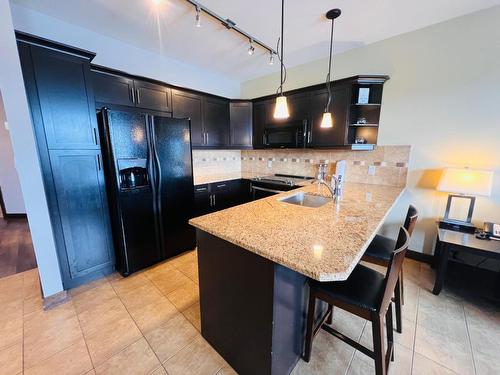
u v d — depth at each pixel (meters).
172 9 1.90
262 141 3.47
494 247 1.71
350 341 1.21
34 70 1.62
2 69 1.45
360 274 1.25
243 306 1.14
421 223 2.44
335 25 2.13
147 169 2.21
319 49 2.65
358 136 2.75
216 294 1.31
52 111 1.73
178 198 2.53
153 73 2.80
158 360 1.34
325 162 3.15
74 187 1.90
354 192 2.26
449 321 1.62
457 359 1.33
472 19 1.97
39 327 1.56
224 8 1.87
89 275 2.10
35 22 1.95
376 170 2.67
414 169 2.42
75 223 1.94
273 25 2.13
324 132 2.77
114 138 1.95
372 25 2.14
